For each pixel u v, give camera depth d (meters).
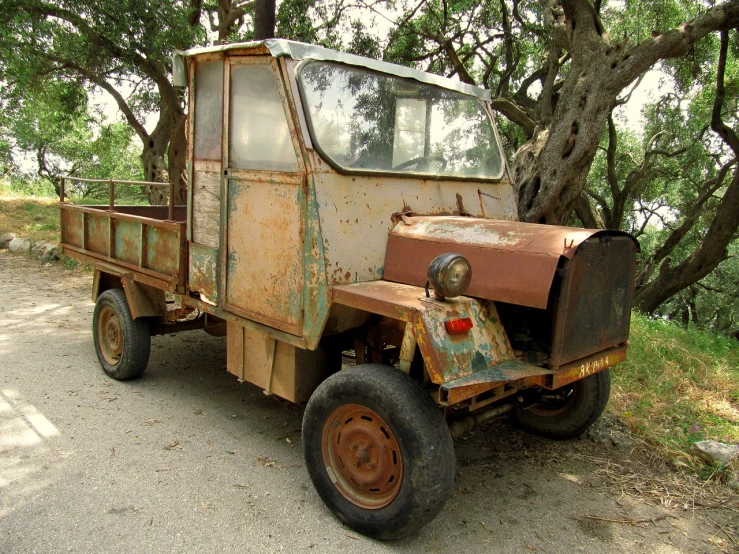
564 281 2.89
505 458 3.88
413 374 3.20
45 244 10.53
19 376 4.95
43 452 3.66
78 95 14.95
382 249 3.34
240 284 3.63
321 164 3.14
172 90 12.88
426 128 3.89
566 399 4.07
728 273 21.77
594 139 6.49
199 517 3.04
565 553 2.91
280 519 3.06
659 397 4.83
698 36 6.76
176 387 4.88
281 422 4.28
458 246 3.13
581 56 6.61
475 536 3.01
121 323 4.75
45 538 2.81
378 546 2.88
